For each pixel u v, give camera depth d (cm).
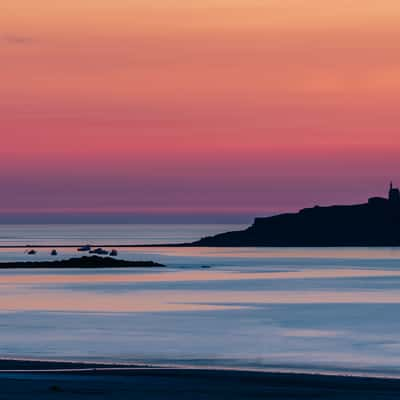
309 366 19988
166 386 15662
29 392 14925
